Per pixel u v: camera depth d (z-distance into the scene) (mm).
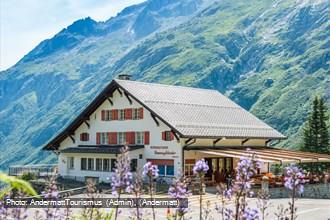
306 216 29422
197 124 48469
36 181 48281
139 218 8789
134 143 49219
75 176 52688
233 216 7684
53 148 56188
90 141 53594
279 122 167250
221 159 48781
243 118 56531
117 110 51156
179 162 45188
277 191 39094
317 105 73250
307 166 61562
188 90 57875
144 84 53156
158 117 46281
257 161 7645
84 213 10016
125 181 7965
